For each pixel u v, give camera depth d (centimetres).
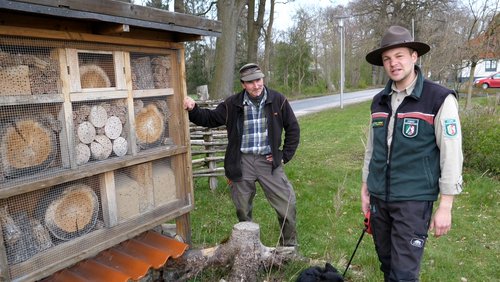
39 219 250
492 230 502
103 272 284
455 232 495
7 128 229
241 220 405
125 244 324
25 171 238
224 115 389
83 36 256
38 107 242
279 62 3641
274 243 433
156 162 330
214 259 344
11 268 229
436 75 1437
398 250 266
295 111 2162
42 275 241
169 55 335
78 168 260
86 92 263
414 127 255
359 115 1828
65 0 220
